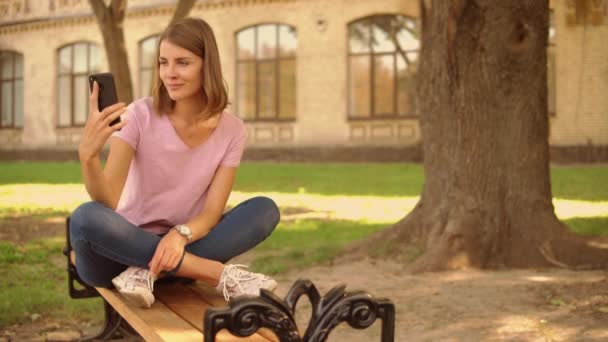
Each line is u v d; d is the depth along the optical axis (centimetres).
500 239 639
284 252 737
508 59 651
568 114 2323
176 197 285
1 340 427
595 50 2283
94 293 379
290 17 2770
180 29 270
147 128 279
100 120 244
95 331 450
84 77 3219
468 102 661
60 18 3219
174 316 243
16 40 3378
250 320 188
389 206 1174
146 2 3011
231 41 2872
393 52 2630
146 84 3058
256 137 2853
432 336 427
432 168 688
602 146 2289
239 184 1617
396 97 2628
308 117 2758
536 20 651
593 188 1386
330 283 582
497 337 419
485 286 553
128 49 3067
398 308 496
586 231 808
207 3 2902
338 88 2702
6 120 3447
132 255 262
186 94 272
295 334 193
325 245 745
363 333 439
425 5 704
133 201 288
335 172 2025
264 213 284
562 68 2323
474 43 657
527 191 651
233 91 2884
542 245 635
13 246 775
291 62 2802
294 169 2188
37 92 3328
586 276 578
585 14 761
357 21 2680
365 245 701
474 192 650
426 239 674
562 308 479
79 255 270
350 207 1166
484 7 648
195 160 284
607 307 474
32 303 507
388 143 2627
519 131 654
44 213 1118
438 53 686
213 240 277
